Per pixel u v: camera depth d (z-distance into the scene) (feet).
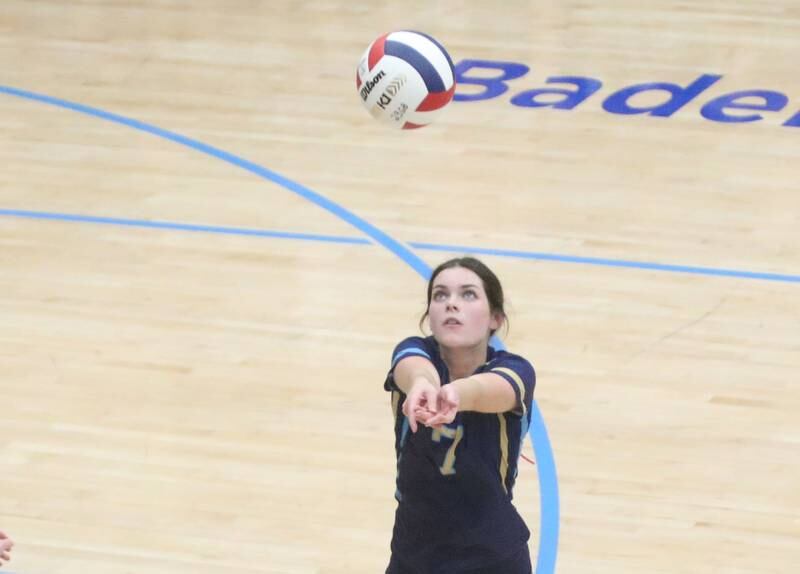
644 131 120.06
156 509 66.33
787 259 95.55
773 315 87.20
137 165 111.24
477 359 45.06
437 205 104.27
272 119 122.21
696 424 74.49
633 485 68.69
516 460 44.29
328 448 71.92
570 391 77.77
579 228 100.37
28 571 61.11
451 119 122.31
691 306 88.38
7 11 152.46
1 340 82.99
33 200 104.01
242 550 63.26
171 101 126.31
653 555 63.16
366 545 63.82
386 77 69.21
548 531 64.90
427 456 42.86
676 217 102.42
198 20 150.92
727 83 131.95
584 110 124.98
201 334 84.23
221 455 71.05
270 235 98.58
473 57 139.03
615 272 93.30
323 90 129.80
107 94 127.75
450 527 43.39
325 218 101.65
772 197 106.22
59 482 68.33
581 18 152.15
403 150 115.34
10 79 131.34
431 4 157.38
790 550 63.72
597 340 83.76
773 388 78.28
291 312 87.10
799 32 148.25
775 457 71.36
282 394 77.30
